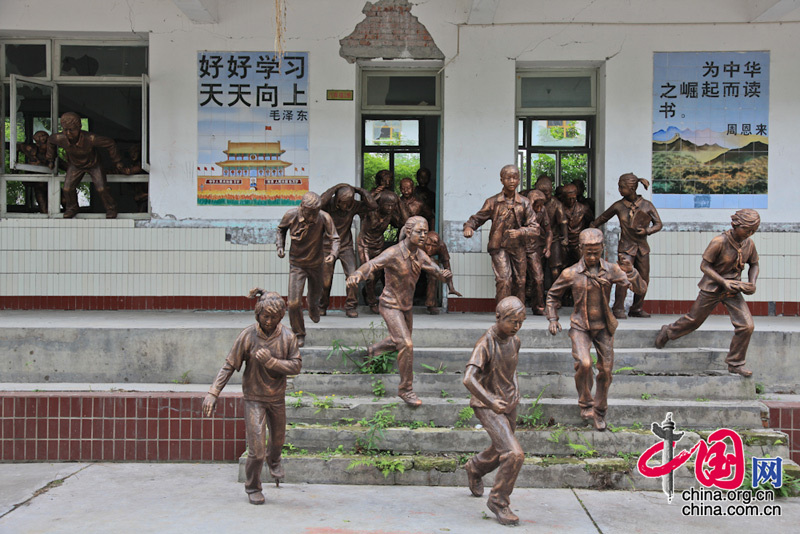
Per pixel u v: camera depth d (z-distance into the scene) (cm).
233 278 891
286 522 443
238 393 611
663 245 883
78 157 862
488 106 889
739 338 606
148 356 668
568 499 497
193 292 889
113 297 888
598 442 547
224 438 593
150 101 884
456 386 600
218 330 667
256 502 475
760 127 878
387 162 948
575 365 555
